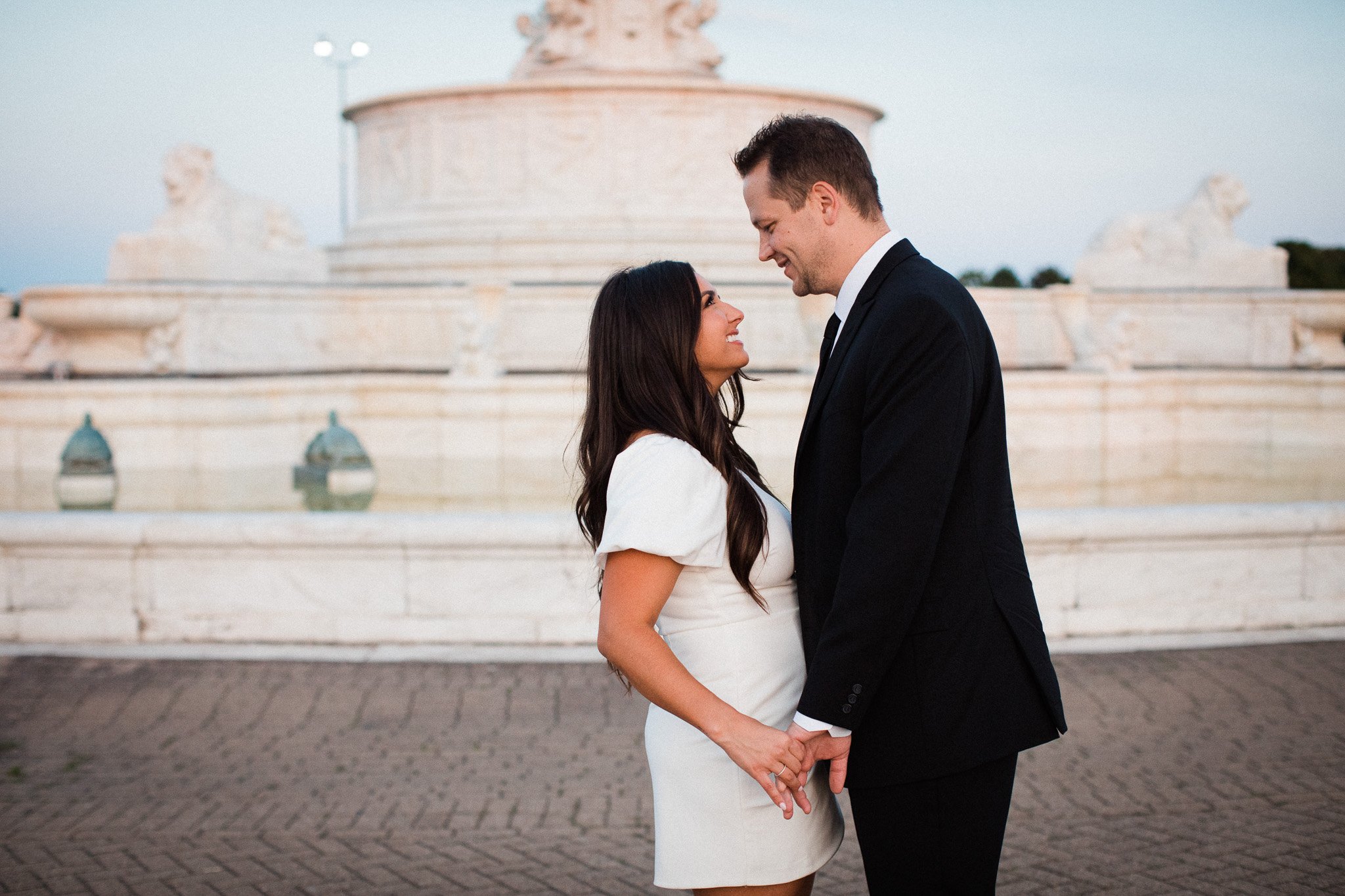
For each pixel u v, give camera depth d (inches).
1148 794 174.4
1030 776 182.2
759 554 96.7
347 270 834.2
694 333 95.7
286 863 155.1
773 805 94.7
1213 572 255.9
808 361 617.9
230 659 239.6
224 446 499.5
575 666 235.9
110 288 595.2
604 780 182.2
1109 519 249.4
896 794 96.3
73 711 211.3
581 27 825.5
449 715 209.5
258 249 726.5
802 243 100.7
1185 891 144.7
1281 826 163.0
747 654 95.3
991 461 97.4
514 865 154.3
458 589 249.6
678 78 800.3
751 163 102.3
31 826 165.5
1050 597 252.5
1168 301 762.2
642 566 89.9
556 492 443.5
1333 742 193.2
